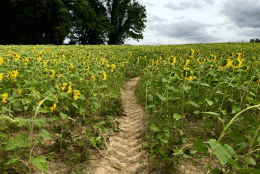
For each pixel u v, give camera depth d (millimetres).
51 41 34188
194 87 4293
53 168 2400
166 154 2609
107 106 4641
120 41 46531
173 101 4723
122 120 4398
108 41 45938
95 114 4023
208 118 3648
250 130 1901
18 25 31031
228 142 2859
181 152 2125
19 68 5523
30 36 31281
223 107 3953
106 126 3799
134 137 3564
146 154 2932
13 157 2135
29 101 2602
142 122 4125
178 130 3145
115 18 42656
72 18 38500
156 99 4859
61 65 6738
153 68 5977
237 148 1865
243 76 4359
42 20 32375
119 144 3340
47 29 33469
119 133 3754
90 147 3049
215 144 1351
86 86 4824
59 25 33781
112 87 6438
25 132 3000
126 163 2783
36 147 2752
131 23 42156
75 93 2830
